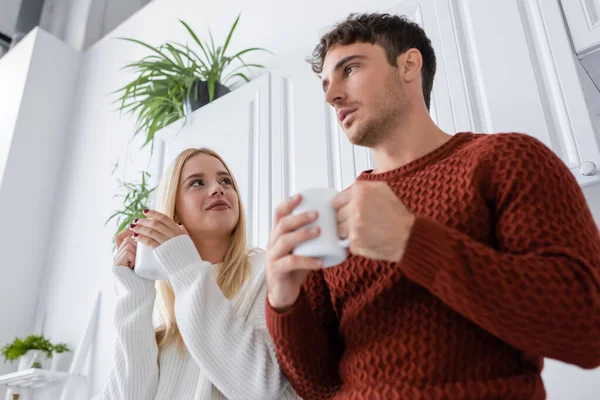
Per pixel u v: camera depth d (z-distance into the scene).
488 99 1.28
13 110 3.23
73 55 3.60
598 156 1.08
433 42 1.43
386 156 0.86
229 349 0.97
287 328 0.72
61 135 3.35
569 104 1.16
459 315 0.63
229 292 1.19
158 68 2.33
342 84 0.84
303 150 1.66
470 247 0.55
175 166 1.39
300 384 0.77
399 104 0.82
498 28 1.32
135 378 1.10
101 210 2.82
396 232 0.55
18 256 2.91
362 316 0.70
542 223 0.58
